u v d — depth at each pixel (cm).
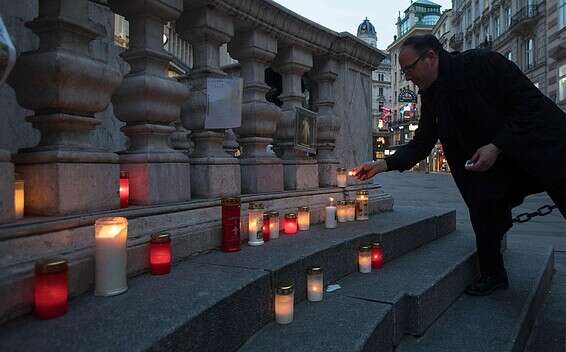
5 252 142
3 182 150
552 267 423
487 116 249
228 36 292
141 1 225
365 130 474
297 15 343
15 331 127
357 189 426
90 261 169
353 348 160
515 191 274
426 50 257
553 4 2322
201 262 216
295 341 168
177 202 237
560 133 228
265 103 326
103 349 113
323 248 246
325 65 412
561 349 247
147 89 224
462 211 929
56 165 173
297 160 372
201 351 140
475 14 3819
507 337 216
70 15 183
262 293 187
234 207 242
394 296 219
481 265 294
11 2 282
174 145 520
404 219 378
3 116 287
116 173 201
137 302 152
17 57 178
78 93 182
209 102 271
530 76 2644
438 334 223
